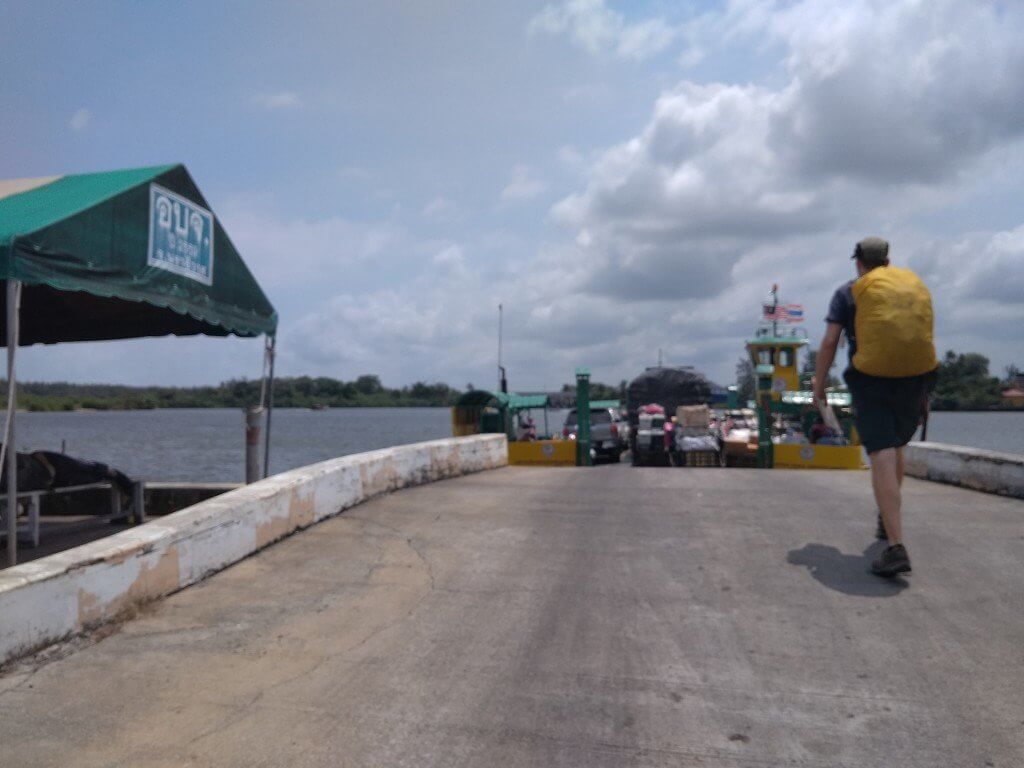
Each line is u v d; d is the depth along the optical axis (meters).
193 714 3.79
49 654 4.45
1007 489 8.38
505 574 5.91
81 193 7.23
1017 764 3.31
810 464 17.66
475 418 20.83
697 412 20.14
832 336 5.96
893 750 3.43
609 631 4.78
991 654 4.37
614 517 7.75
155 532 5.40
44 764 3.36
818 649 4.48
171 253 7.91
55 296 8.98
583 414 18.92
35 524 8.55
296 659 4.41
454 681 4.12
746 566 6.02
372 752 3.44
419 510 8.13
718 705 3.85
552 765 3.34
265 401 10.05
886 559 5.58
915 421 5.73
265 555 6.45
